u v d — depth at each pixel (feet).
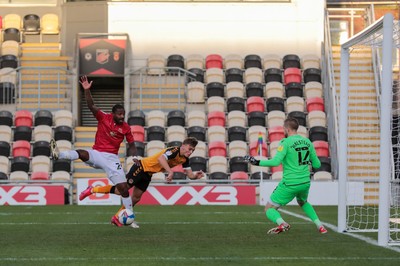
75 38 209.36
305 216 119.24
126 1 212.84
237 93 198.49
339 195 93.25
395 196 134.72
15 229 95.66
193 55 207.92
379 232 77.66
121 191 93.61
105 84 213.87
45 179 170.71
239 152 182.29
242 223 105.70
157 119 190.60
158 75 206.28
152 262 63.26
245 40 213.66
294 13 214.28
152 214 125.29
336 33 216.74
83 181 154.61
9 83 196.75
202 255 68.08
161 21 212.84
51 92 203.21
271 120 190.49
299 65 207.41
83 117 209.67
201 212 130.62
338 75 204.13
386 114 79.30
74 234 88.48
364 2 221.25
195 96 198.59
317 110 193.06
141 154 179.73
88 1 213.25
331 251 71.36
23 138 183.83
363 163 184.55
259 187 158.92
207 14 213.46
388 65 79.77
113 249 72.74
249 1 214.90
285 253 69.67
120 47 205.98
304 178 84.43
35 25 217.15
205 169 177.47
